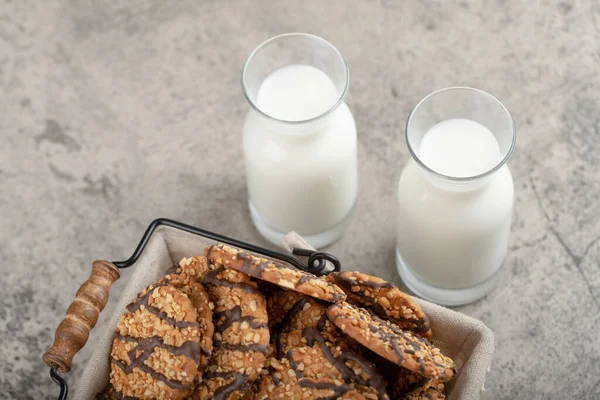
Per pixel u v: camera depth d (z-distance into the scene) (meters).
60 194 0.86
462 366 0.69
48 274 0.84
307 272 0.68
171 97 0.89
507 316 0.81
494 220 0.74
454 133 0.75
